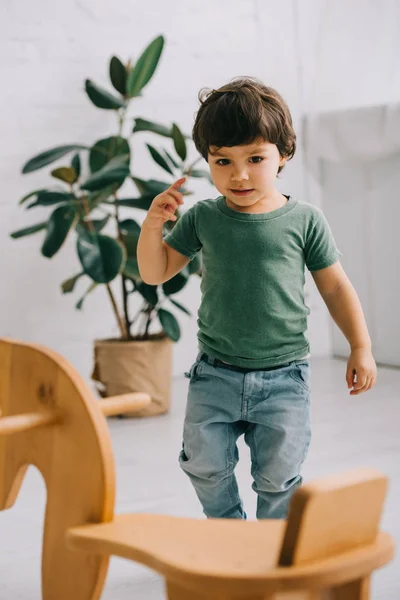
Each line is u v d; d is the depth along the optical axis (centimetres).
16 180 344
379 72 358
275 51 388
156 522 116
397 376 356
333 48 373
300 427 162
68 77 349
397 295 369
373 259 379
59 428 124
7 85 340
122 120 328
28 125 344
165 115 367
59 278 352
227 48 378
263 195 159
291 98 393
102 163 325
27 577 179
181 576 97
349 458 250
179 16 368
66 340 355
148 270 165
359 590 100
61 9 347
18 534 204
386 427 282
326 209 400
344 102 374
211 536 110
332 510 96
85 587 119
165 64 366
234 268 161
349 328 166
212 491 167
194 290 380
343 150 376
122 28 357
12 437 134
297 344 163
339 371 375
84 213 309
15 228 345
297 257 163
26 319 349
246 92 157
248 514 210
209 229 165
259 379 160
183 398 341
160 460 258
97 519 117
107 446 117
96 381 321
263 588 93
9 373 133
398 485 223
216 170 158
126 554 107
